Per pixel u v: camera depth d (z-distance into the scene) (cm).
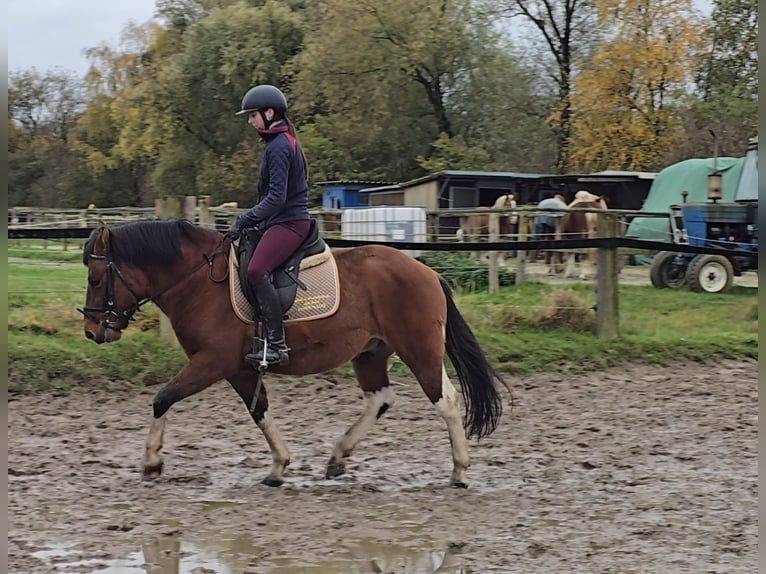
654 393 986
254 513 584
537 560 496
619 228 1753
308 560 494
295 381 1013
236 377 651
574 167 3441
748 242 1617
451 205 2688
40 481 656
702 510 592
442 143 3734
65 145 5600
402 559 497
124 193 5447
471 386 667
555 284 1523
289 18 4141
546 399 957
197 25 4278
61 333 1088
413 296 650
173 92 4278
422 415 886
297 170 636
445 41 3712
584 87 3147
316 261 648
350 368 1043
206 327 635
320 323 639
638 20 3095
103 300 646
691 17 3077
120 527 545
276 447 656
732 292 1603
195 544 520
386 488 655
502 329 1192
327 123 3984
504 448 770
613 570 480
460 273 1531
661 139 3194
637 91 3169
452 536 538
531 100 3994
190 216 1135
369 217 1641
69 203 5472
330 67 3731
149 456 654
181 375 639
